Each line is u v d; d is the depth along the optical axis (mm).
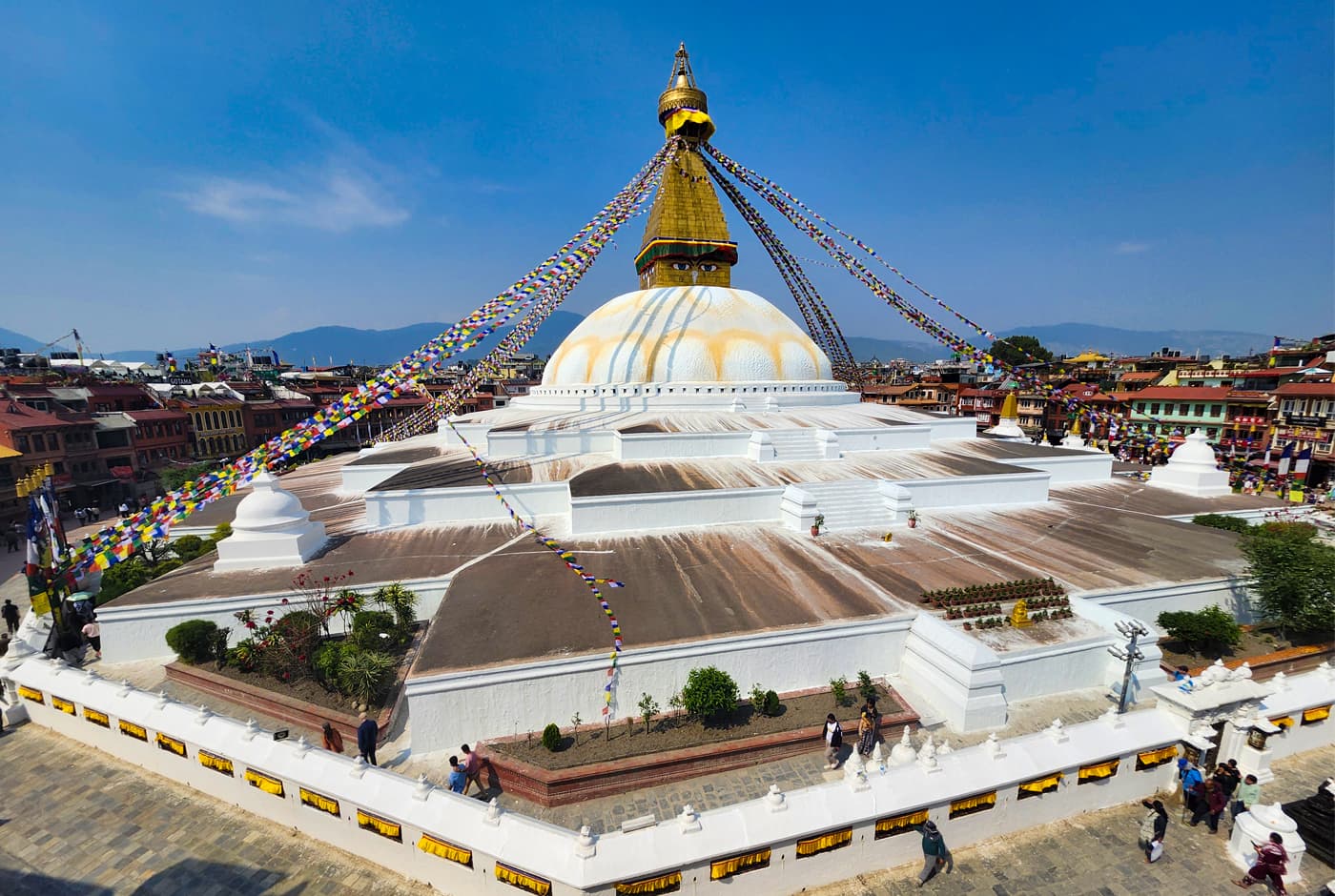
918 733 10312
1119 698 11273
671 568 14344
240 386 58469
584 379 27969
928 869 7523
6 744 11094
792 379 28234
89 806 9328
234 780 9164
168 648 13398
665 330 27234
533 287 17688
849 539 16766
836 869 7527
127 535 14266
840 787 7637
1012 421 37406
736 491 17938
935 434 28609
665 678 10609
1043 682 11266
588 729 10086
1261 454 38875
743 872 7129
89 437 36812
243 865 8109
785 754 9820
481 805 7488
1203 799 8477
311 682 11734
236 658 12250
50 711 11492
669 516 17547
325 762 8461
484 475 18672
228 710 11492
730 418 24531
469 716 9875
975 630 11773
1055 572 14289
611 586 13227
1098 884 7574
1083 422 50281
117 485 37969
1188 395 45750
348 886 7746
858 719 10305
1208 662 12133
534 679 10023
